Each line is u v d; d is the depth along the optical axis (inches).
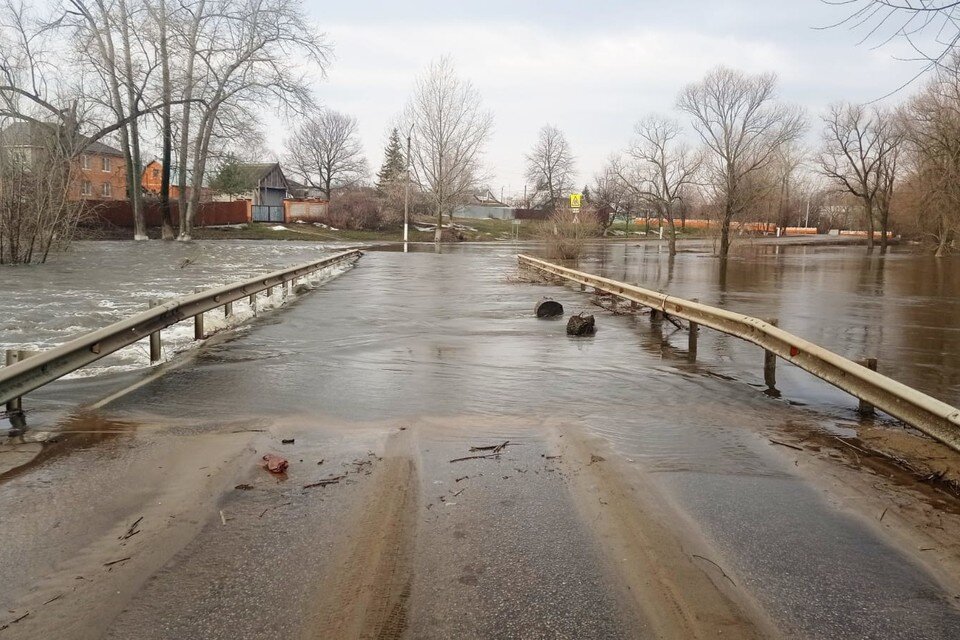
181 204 1780.3
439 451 210.4
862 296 755.4
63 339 399.2
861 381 234.2
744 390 297.9
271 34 1594.5
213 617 120.7
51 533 151.9
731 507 171.8
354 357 358.9
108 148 2667.3
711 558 144.9
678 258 1572.3
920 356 395.2
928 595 131.7
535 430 233.9
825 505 174.2
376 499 172.1
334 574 135.3
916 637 118.3
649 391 294.0
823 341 447.5
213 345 385.7
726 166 1561.3
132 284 735.7
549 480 187.3
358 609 123.3
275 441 217.2
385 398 273.7
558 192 4259.4
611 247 2133.4
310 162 4303.6
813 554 147.6
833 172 2372.0
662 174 1654.8
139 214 1769.2
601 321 519.8
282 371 320.5
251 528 155.2
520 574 136.4
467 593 129.2
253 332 433.7
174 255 1250.0
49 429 226.1
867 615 124.5
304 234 2347.4
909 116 1852.9
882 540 154.9
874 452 215.6
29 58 1210.6
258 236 2185.0
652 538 153.3
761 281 958.4
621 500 174.1
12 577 133.5
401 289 745.0
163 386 286.8
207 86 1610.5
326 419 242.7
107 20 1462.8
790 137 1669.5
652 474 193.8
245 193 2942.9
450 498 173.8
